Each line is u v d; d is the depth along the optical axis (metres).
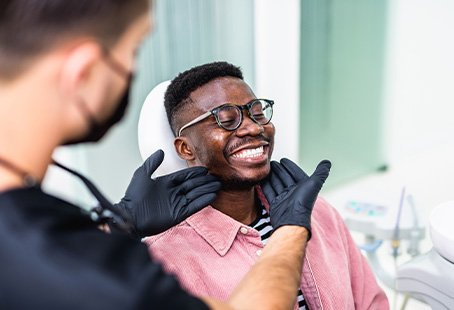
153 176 1.08
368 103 2.72
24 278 0.41
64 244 0.43
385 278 1.43
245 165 0.94
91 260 0.43
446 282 0.99
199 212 0.97
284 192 0.94
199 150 0.97
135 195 0.90
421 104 2.83
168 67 1.98
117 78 0.48
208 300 0.51
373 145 2.81
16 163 0.44
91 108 0.47
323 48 2.46
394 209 1.45
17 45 0.42
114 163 1.91
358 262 1.11
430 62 2.75
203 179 0.95
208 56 2.12
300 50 2.37
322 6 2.39
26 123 0.44
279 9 2.22
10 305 0.41
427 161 2.82
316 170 0.96
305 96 2.46
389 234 1.39
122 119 0.53
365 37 2.58
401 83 2.75
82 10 0.43
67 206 0.47
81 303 0.40
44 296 0.41
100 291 0.41
